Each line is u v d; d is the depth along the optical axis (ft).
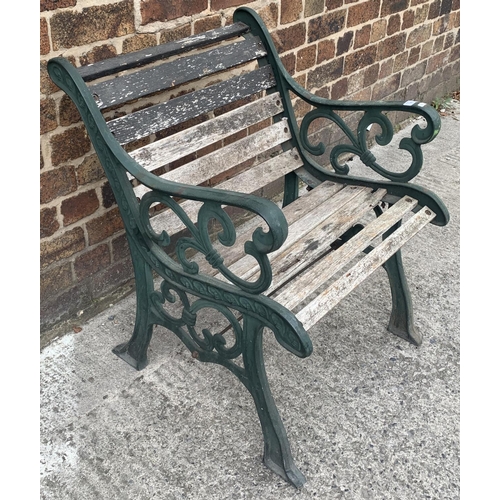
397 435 6.07
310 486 5.53
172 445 5.89
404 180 6.54
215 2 7.38
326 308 5.11
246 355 5.26
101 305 7.61
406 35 11.66
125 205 5.55
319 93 10.06
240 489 5.49
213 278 5.26
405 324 7.22
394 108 6.25
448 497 5.48
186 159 7.97
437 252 9.02
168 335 7.27
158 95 7.13
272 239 4.32
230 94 6.60
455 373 6.88
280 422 5.49
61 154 6.41
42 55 5.82
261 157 9.41
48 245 6.70
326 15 9.29
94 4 6.05
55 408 6.22
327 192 6.90
